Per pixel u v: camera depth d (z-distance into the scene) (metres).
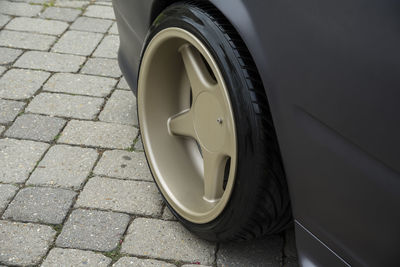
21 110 2.79
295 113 1.44
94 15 3.76
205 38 1.70
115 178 2.38
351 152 1.32
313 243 1.57
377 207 1.30
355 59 1.24
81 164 2.45
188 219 2.02
